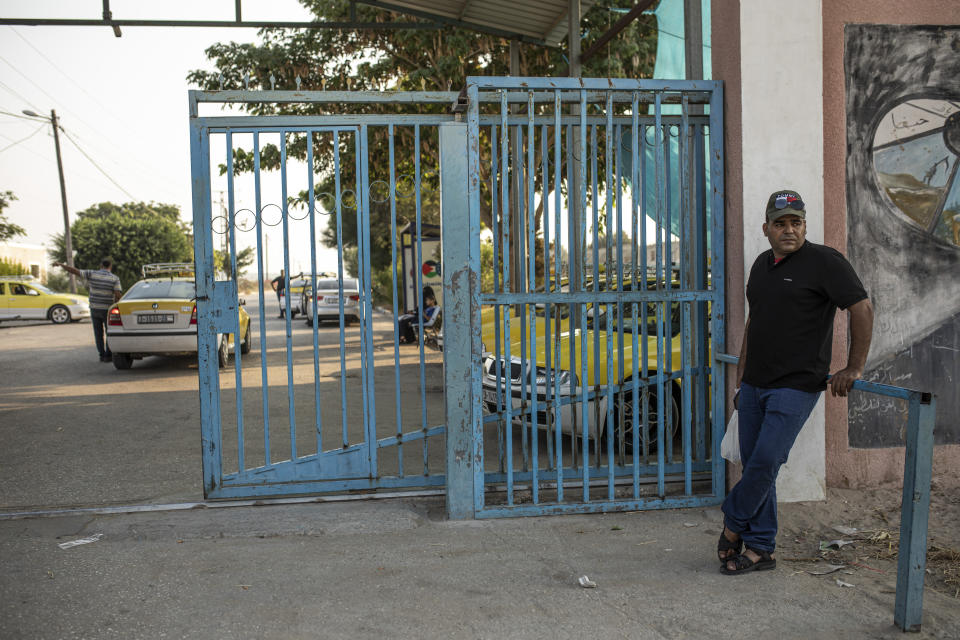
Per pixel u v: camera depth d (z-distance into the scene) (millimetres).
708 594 3498
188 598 3455
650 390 5914
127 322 11664
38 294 25562
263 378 4949
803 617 3264
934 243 4930
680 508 4781
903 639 3070
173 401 9266
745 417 3795
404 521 4508
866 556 3934
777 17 4578
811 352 3576
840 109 4809
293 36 13781
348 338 17672
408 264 16016
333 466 5051
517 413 4758
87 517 4641
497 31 10180
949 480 4926
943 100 4895
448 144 4473
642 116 5102
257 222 4844
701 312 5074
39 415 8344
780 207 3545
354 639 3078
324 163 13336
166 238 55781
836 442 4879
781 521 4430
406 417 8203
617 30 8281
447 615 3289
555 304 4691
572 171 5203
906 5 4836
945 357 4961
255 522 4477
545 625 3199
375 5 9211
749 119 4598
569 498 4930
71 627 3166
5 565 3842
